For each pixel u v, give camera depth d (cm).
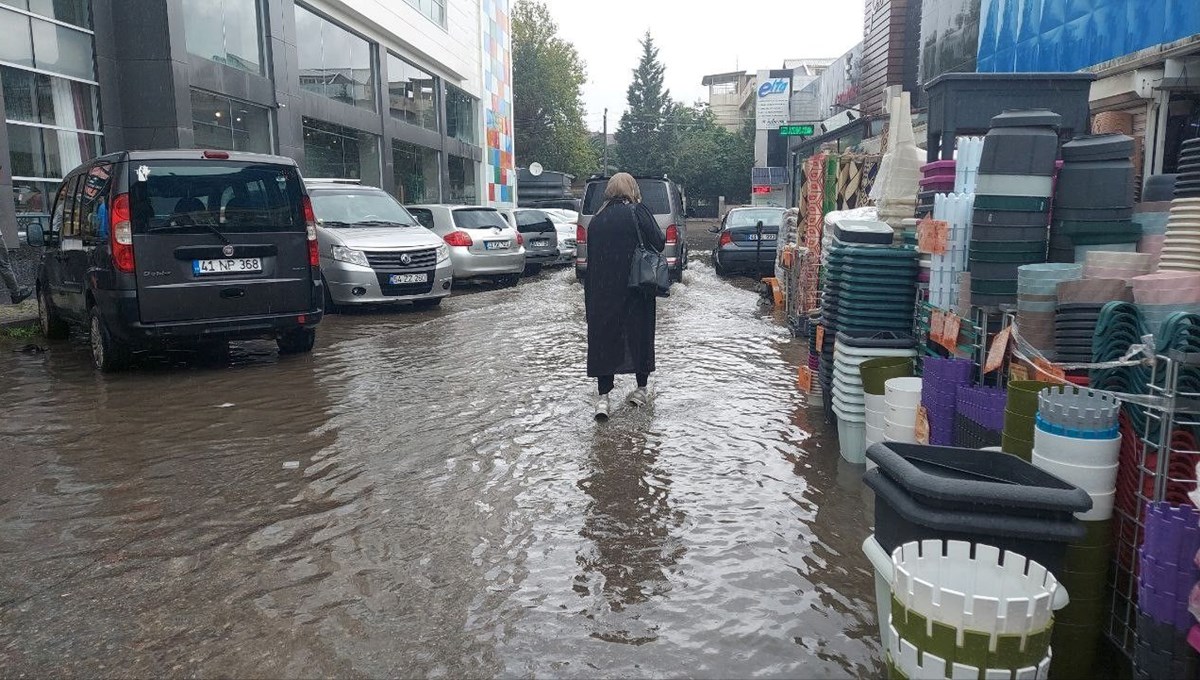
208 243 716
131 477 447
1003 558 213
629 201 570
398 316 1129
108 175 707
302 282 769
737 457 476
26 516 392
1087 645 252
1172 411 232
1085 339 313
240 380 698
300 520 385
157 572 332
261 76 1802
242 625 289
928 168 478
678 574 328
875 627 288
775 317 1074
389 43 2595
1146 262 317
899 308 461
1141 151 909
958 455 248
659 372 717
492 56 3800
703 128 8050
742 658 267
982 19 1287
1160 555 214
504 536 366
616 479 439
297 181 770
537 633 283
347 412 585
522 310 1186
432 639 279
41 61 1299
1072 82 544
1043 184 359
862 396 455
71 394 646
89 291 742
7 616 298
